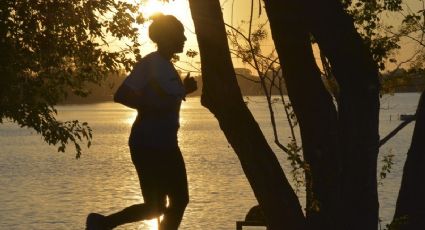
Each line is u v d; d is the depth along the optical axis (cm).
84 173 8969
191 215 5297
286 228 653
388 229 764
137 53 1541
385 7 938
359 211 679
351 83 646
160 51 513
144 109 509
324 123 673
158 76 504
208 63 633
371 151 665
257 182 648
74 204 6138
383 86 935
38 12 1514
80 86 1616
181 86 515
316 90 671
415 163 746
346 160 670
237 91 637
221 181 7706
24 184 7775
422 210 745
